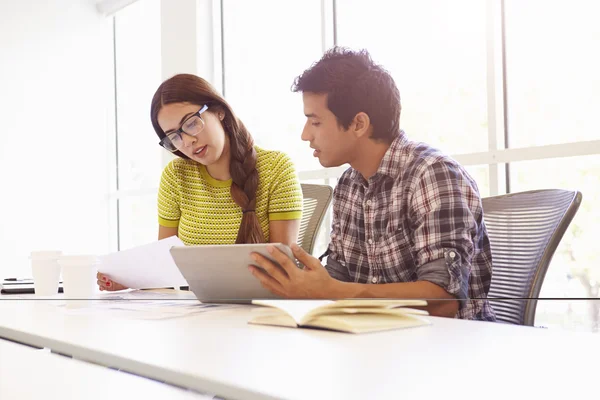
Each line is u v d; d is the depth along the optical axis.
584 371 0.52
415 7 2.91
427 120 2.86
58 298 1.21
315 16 3.39
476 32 2.70
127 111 4.63
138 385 0.50
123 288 1.45
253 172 1.90
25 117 4.25
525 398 0.44
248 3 3.80
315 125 1.37
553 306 1.13
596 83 2.35
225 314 0.98
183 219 1.99
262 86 3.69
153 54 4.35
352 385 0.48
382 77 1.35
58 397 0.46
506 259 1.33
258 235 1.83
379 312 0.84
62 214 4.41
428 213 1.20
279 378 0.50
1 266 4.10
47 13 4.39
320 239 3.24
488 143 2.63
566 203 1.24
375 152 1.38
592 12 2.36
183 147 1.87
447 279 1.13
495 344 0.65
